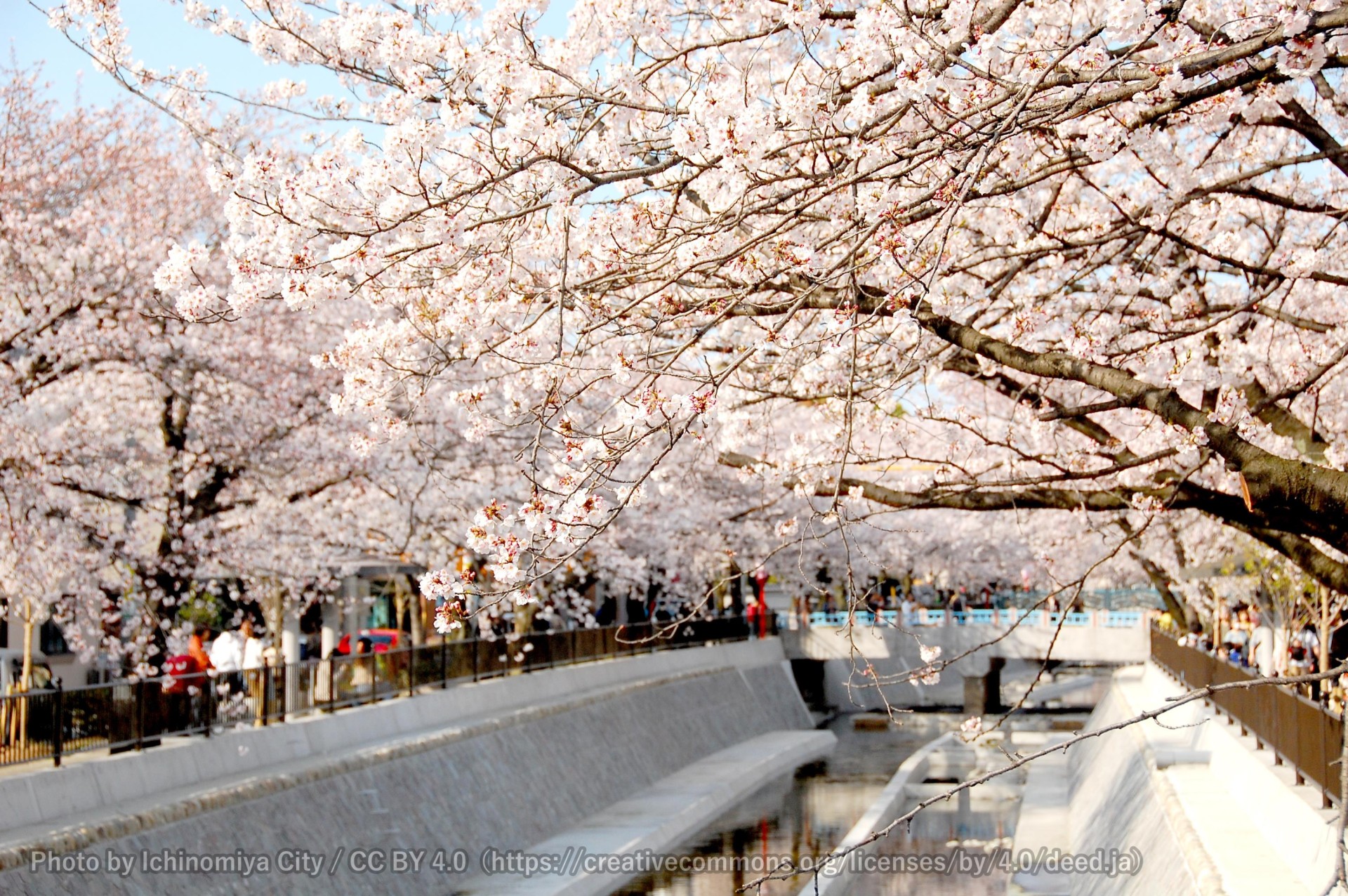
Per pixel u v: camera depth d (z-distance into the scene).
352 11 8.20
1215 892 10.68
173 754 14.75
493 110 7.79
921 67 6.81
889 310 7.86
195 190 20.52
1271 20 7.36
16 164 18.91
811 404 11.26
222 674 16.41
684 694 34.44
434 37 7.56
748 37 7.51
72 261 17.56
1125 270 11.27
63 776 12.73
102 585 19.05
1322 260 10.80
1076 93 8.15
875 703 47.56
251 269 7.83
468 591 7.25
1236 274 11.93
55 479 17.39
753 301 8.58
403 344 8.24
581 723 26.73
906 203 8.29
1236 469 7.53
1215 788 15.62
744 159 6.90
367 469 20.48
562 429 7.41
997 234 11.13
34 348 17.48
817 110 7.34
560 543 7.27
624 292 9.30
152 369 18.48
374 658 20.69
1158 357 9.69
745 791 30.47
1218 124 8.56
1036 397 12.12
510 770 22.45
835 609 50.09
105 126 20.23
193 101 8.77
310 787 16.33
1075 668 61.34
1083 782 26.91
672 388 10.04
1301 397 12.76
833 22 7.66
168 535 19.23
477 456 21.30
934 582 51.56
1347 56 7.74
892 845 25.16
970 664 46.38
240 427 19.45
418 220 8.01
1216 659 18.67
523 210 7.42
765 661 43.19
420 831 18.41
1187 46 7.22
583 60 7.73
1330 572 9.76
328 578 23.84
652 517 29.09
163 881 12.65
